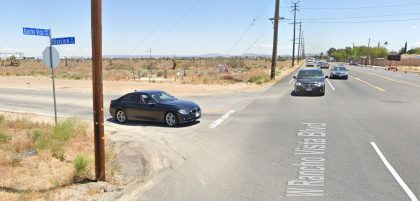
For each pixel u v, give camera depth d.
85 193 7.84
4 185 8.50
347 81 38.97
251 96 26.12
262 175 8.80
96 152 8.41
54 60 14.09
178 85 35.81
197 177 8.82
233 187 8.05
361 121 15.53
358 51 166.38
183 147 11.84
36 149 11.46
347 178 8.44
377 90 29.14
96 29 7.91
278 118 16.66
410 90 29.11
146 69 79.69
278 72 56.62
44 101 25.20
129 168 9.71
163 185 8.33
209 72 60.75
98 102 8.24
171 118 15.55
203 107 21.00
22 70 75.06
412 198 7.22
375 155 10.27
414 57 107.75
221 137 13.10
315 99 23.48
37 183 8.65
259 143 12.02
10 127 14.95
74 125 14.07
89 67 93.56
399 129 13.77
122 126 15.93
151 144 12.34
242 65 94.81
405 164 9.41
